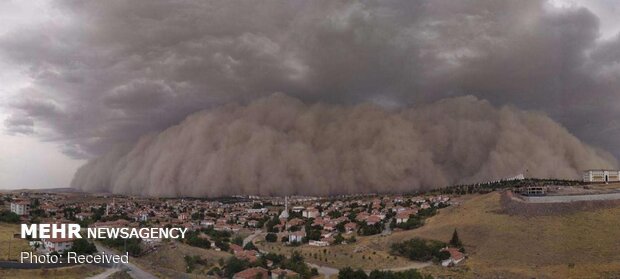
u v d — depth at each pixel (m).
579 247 107.31
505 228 123.19
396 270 108.44
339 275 100.19
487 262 109.25
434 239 126.69
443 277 100.62
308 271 109.44
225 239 156.00
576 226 117.12
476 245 119.50
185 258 121.00
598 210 123.75
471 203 154.12
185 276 106.56
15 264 103.81
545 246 110.50
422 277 98.25
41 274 98.44
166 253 124.56
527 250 110.62
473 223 130.75
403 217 162.38
